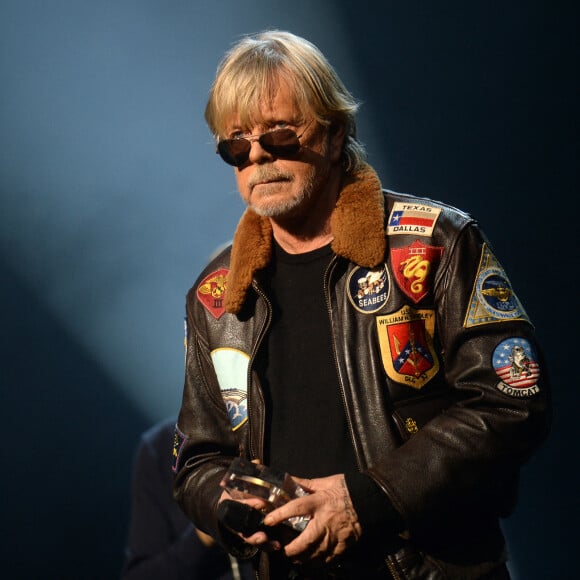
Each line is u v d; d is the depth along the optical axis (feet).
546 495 70.08
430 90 74.43
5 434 84.69
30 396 84.38
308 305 25.73
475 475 22.49
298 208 25.40
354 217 25.21
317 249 26.05
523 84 72.18
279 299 26.23
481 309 23.71
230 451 27.17
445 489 22.30
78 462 85.46
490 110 73.00
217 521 24.64
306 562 22.99
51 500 85.46
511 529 70.85
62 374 84.43
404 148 75.10
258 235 26.61
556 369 70.38
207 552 37.99
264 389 25.55
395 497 22.18
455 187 74.13
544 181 71.56
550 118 71.36
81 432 85.30
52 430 84.99
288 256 26.43
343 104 25.95
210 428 27.17
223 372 26.58
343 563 23.94
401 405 24.08
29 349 83.71
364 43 75.72
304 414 24.94
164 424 42.06
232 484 22.75
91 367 84.43
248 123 25.05
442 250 24.53
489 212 73.20
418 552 23.53
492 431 22.58
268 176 24.97
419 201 25.66
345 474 22.86
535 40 71.61
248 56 25.35
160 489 40.60
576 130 70.69
